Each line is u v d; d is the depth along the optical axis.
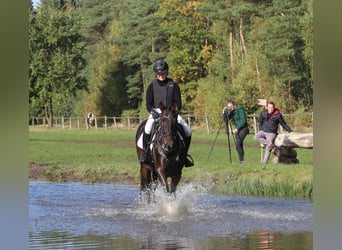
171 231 9.80
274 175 15.20
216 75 55.19
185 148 11.79
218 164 17.44
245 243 8.80
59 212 11.68
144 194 12.34
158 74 11.59
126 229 9.99
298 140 18.05
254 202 12.97
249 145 28.53
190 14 60.44
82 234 9.58
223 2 57.22
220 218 10.89
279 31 49.19
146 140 11.84
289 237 9.18
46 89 67.81
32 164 20.75
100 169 18.39
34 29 68.12
